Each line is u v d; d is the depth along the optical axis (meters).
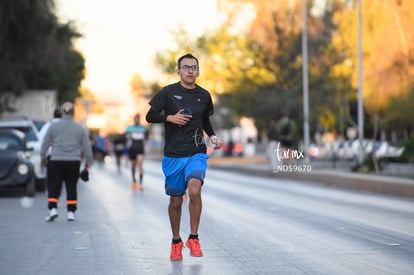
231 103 104.12
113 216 33.25
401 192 44.59
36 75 94.25
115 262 20.77
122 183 59.78
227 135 148.25
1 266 20.31
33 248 23.59
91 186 55.78
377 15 71.19
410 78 68.38
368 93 68.56
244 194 46.88
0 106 85.62
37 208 38.28
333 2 96.12
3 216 33.88
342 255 21.80
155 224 30.00
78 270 19.58
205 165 20.23
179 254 21.06
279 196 45.19
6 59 79.94
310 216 32.97
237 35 99.69
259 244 24.09
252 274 18.78
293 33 96.56
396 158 73.38
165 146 20.36
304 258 21.25
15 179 43.38
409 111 66.38
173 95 20.09
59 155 30.78
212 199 42.72
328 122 96.56
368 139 113.06
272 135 68.62
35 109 87.12
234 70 100.19
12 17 77.12
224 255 21.83
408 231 27.45
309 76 94.38
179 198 20.69
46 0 80.62
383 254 21.97
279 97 96.00
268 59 98.00
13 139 45.66
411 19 68.81
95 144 94.19
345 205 38.72
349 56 86.94
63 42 84.81
